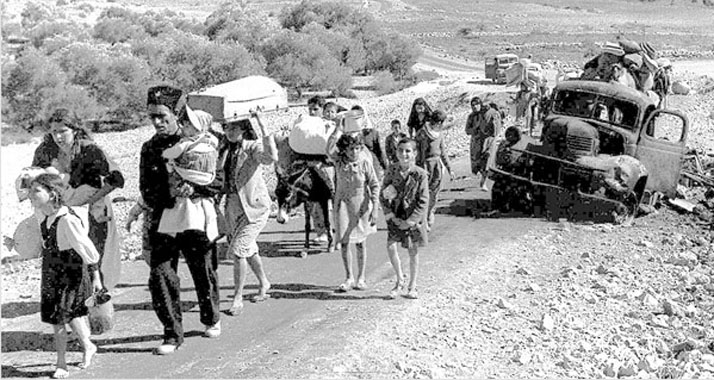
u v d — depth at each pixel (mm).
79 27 61312
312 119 12125
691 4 124375
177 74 48188
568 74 36812
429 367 8398
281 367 8219
